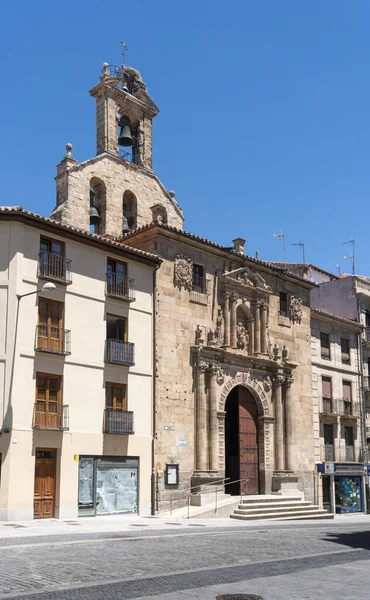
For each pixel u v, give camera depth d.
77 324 28.67
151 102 39.81
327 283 51.78
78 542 18.44
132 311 31.23
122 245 30.84
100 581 12.37
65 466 27.08
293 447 38.94
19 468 25.33
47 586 11.73
